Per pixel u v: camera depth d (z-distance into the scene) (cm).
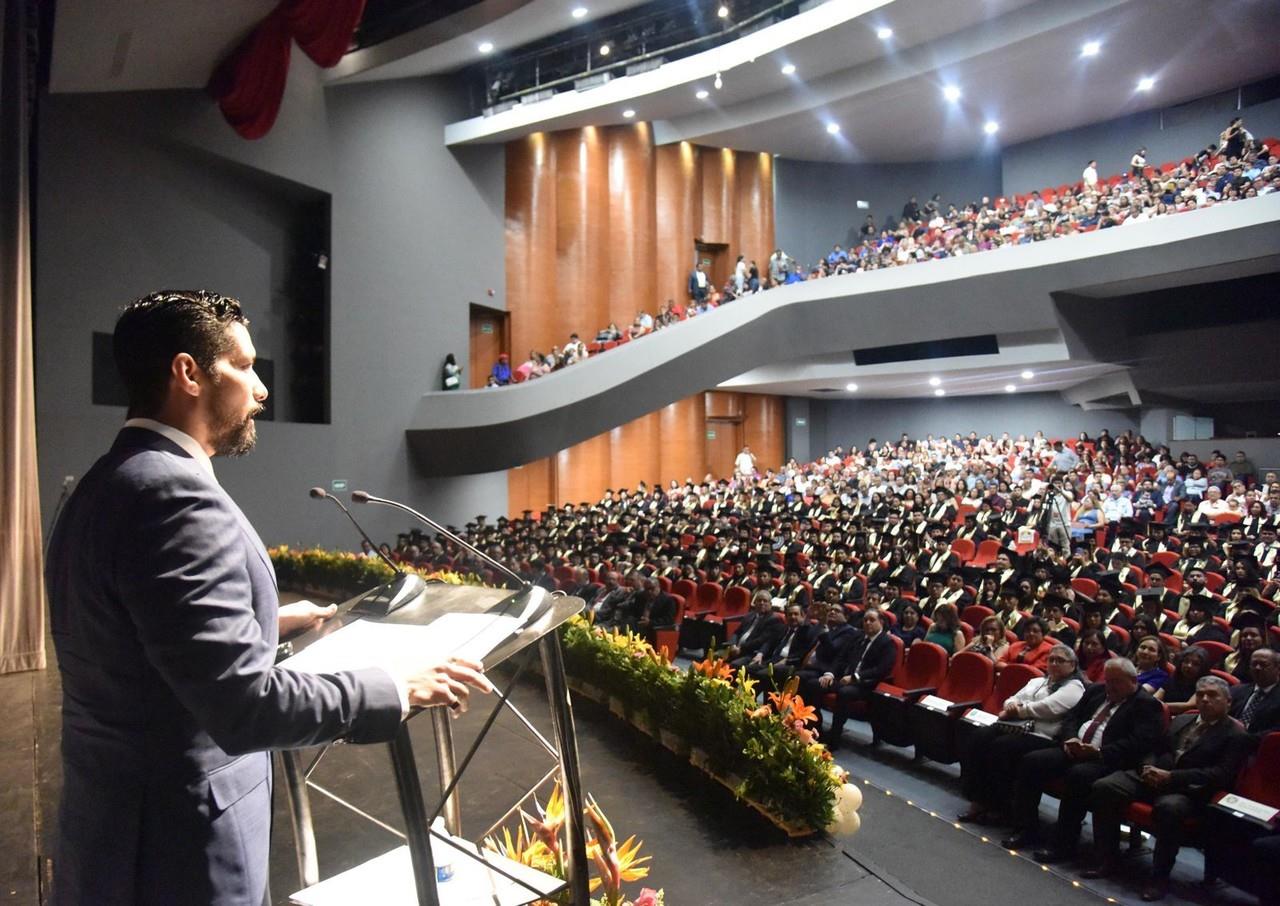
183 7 968
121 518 109
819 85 1930
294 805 165
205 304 129
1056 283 1641
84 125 1186
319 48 1120
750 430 2589
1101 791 459
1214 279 1549
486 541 1468
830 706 701
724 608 1044
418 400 1673
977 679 634
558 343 2100
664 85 1644
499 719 609
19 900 307
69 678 116
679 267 2377
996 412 2516
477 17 1352
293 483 1442
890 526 1439
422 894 114
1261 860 408
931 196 2594
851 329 1934
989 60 1688
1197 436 2056
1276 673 523
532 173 2025
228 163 1377
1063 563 1092
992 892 427
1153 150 2109
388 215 1631
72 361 1157
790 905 342
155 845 111
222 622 104
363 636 133
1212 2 1511
